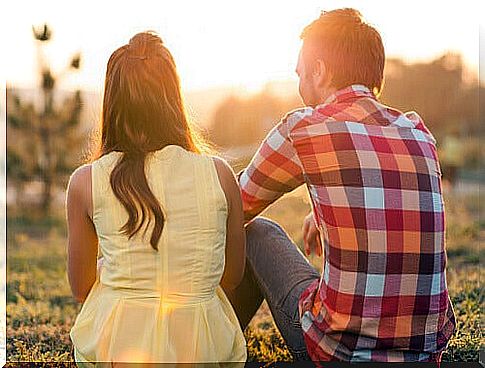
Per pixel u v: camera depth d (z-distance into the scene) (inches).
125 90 83.0
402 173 80.0
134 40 86.8
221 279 88.8
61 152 242.5
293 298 88.3
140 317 78.4
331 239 79.8
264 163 89.2
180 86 86.8
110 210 79.3
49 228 213.8
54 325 128.0
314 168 80.6
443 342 82.6
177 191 80.1
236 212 84.5
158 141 82.8
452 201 222.1
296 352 89.0
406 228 79.1
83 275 84.6
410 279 79.3
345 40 84.7
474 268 155.3
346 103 83.5
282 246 93.4
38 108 243.1
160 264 78.8
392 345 79.6
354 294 78.6
